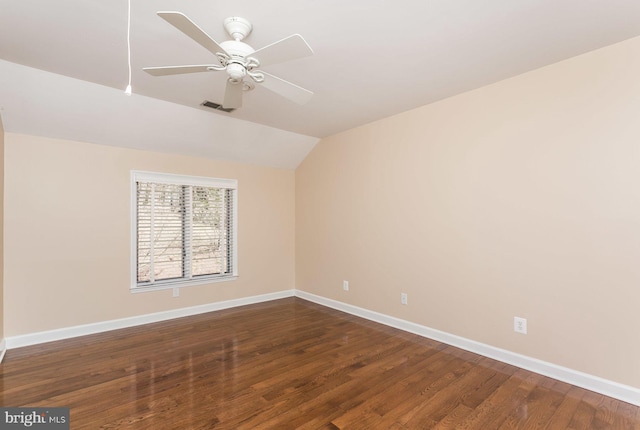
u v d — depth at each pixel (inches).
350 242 163.2
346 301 165.2
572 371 93.4
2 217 114.2
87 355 111.7
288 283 196.7
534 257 101.0
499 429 74.0
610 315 87.3
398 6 70.4
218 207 170.6
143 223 148.1
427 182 129.8
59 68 99.3
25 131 119.4
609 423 76.0
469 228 116.8
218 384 92.9
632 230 84.0
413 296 135.1
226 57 71.6
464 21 76.1
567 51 90.2
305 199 190.4
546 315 98.6
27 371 99.7
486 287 112.3
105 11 72.1
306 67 98.3
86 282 132.6
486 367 104.0
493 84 110.4
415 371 101.3
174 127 139.7
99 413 79.0
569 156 94.1
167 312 152.3
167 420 76.5
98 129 128.2
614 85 86.5
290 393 88.5
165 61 95.3
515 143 105.0
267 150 173.6
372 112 138.6
